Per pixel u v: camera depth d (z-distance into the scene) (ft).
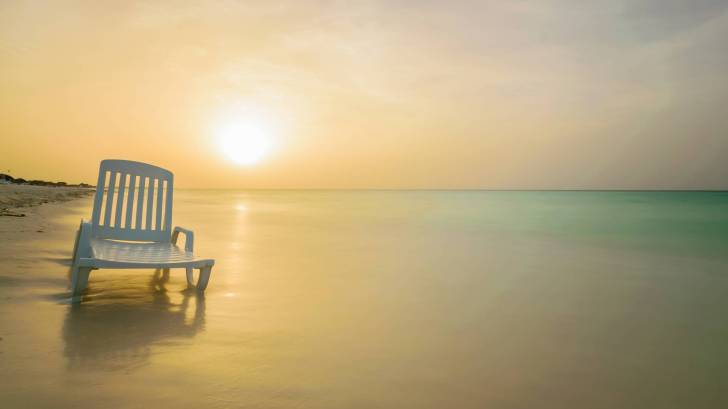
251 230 42.24
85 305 13.46
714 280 21.59
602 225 57.67
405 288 18.31
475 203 142.82
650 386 9.56
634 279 21.61
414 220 61.82
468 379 9.55
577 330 13.29
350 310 14.70
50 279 16.22
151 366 9.37
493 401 8.59
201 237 35.24
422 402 8.41
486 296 17.29
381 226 50.57
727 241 39.83
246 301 15.21
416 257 26.96
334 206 108.88
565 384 9.51
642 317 14.92
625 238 41.98
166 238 18.17
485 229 48.49
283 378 9.18
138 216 17.98
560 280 20.98
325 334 12.16
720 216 80.07
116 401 7.76
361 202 143.64
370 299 16.28
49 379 8.43
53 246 23.49
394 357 10.66
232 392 8.42
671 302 17.03
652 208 111.45
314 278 19.77
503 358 10.88
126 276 17.89
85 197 111.96
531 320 14.21
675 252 32.19
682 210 101.86
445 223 56.44
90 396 7.88
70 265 18.78
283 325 12.76
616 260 27.78
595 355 11.30
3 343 10.11
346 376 9.44
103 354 9.80
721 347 12.06
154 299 14.67
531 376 9.86
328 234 40.06
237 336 11.59
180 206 92.99
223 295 15.89
